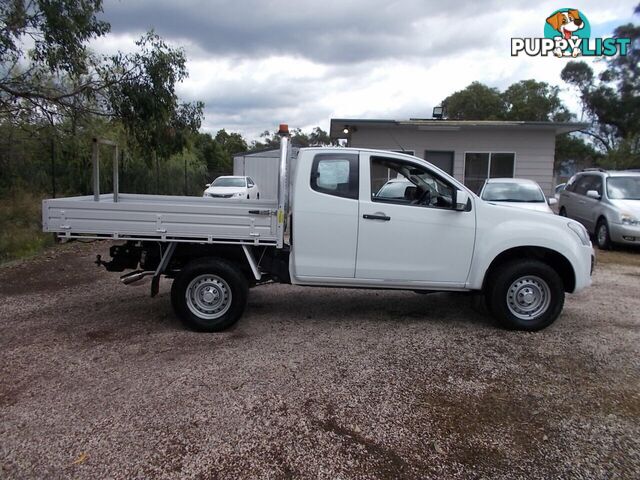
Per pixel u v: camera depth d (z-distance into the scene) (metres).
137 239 5.09
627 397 3.87
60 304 6.23
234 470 2.90
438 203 5.32
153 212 5.05
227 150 56.72
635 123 43.81
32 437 3.20
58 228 5.05
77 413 3.49
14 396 3.74
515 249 5.40
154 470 2.88
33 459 2.97
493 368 4.39
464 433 3.34
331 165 5.23
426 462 3.01
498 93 49.06
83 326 5.39
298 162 5.21
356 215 5.18
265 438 3.23
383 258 5.25
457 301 6.59
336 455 3.06
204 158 45.81
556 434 3.34
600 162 38.78
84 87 9.63
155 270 5.40
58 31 8.56
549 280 5.27
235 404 3.65
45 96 9.68
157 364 4.36
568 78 46.66
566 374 4.29
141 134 10.03
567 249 5.29
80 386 3.91
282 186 5.13
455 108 48.50
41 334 5.12
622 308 6.36
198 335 5.14
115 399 3.71
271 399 3.74
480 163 17.11
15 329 5.27
